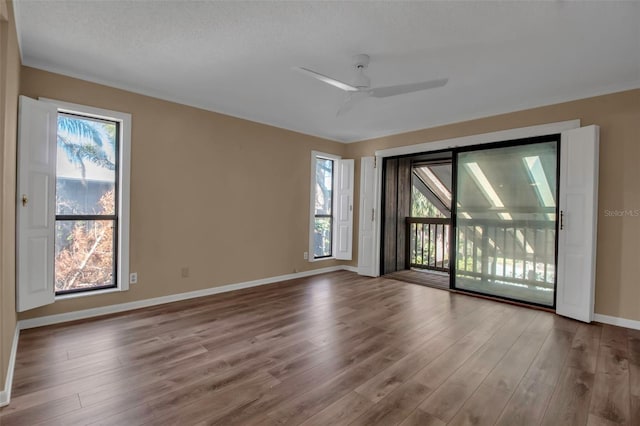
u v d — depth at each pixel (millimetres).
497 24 2316
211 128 4285
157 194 3814
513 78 3250
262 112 4488
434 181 6641
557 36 2465
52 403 1909
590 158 3422
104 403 1920
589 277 3416
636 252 3311
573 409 1928
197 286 4188
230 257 4527
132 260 3631
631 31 2375
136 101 3641
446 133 4801
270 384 2150
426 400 1999
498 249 4309
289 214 5270
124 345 2707
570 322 3439
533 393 2092
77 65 3092
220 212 4402
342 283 5082
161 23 2381
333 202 6133
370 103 4004
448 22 2301
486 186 4418
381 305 3941
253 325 3211
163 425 1739
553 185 3871
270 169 4992
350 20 2297
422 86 2771
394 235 6066
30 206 2729
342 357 2555
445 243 6012
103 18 2324
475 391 2105
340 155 6129
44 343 2713
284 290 4594
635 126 3320
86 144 3410
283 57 2885
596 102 3535
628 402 2002
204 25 2402
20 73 2836
